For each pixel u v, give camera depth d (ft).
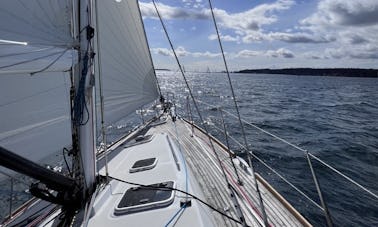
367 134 47.14
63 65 6.00
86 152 7.06
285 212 9.04
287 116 65.00
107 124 13.29
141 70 16.69
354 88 204.54
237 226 7.98
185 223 6.50
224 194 9.91
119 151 13.48
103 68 13.00
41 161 8.12
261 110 73.67
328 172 28.27
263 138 41.52
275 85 215.51
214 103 86.33
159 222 6.55
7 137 7.06
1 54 4.53
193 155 14.26
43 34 5.64
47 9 5.85
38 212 8.63
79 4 6.67
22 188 18.16
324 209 7.30
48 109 8.42
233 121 53.78
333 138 43.73
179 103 80.89
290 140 41.57
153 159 10.75
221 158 13.92
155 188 7.88
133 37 15.48
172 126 21.39
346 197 22.86
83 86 6.59
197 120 53.52
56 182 5.71
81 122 6.72
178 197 7.57
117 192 8.34
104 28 13.02
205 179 11.23
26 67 5.04
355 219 19.79
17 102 7.37
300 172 28.04
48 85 8.41
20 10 5.30
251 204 9.34
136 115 55.62
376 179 26.99
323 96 129.59
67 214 6.57
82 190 6.96
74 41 6.38
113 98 13.80
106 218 6.84
